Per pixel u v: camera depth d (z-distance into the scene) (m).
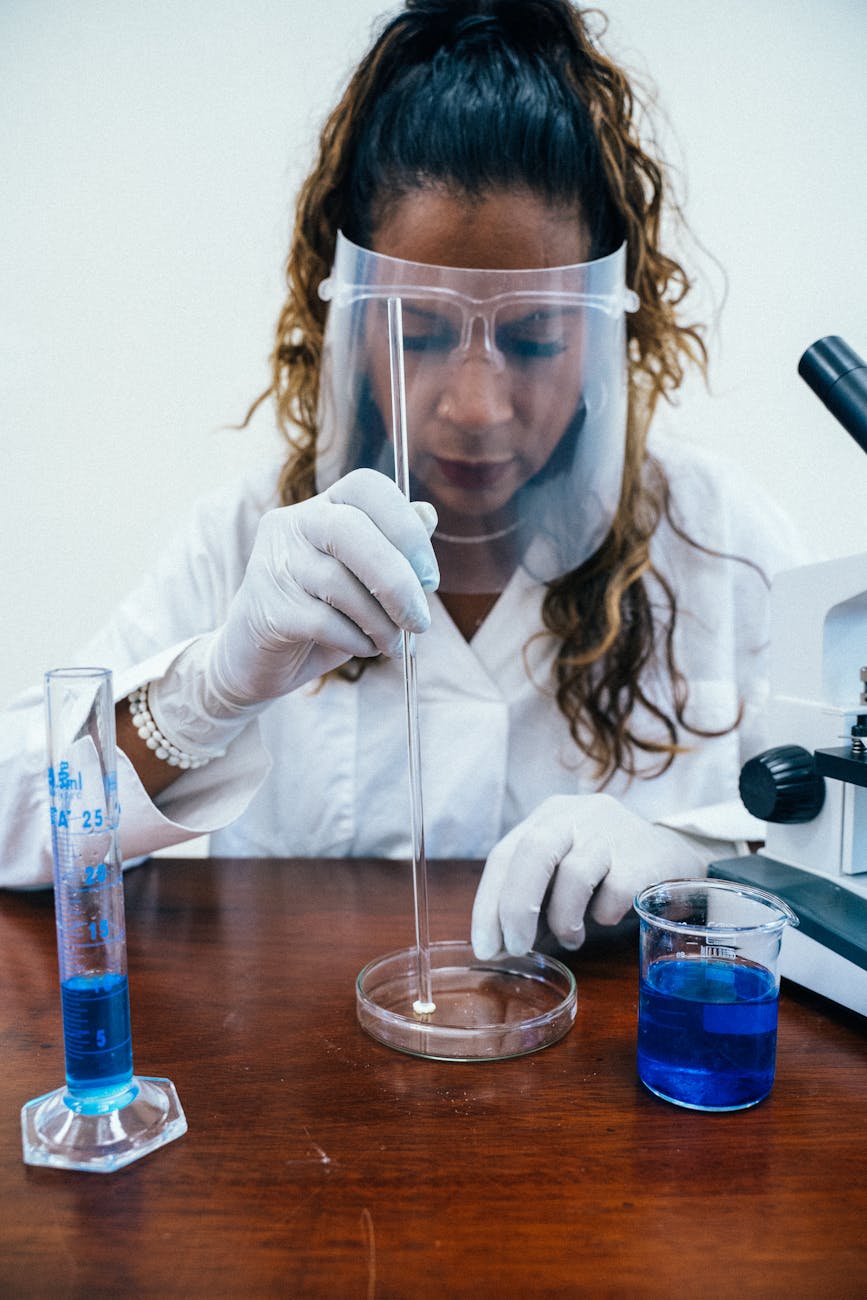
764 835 1.21
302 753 1.55
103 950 0.68
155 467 2.01
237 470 2.02
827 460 2.01
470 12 1.25
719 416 1.98
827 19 1.83
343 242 1.21
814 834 0.98
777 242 1.92
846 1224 0.60
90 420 1.99
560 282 1.16
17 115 1.87
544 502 1.34
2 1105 0.73
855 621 0.97
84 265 1.93
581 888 0.95
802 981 0.90
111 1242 0.59
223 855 1.58
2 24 1.83
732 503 1.73
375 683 1.52
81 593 2.04
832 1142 0.69
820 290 1.94
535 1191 0.63
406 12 1.27
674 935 0.75
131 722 1.12
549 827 1.01
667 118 1.75
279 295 1.95
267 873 1.23
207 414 2.00
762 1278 0.56
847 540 2.05
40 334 1.95
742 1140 0.69
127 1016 0.71
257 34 1.85
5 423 1.98
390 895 1.16
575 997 0.86
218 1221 0.60
